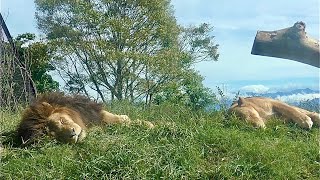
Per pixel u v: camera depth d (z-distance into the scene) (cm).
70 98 476
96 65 1906
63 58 1889
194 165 373
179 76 1828
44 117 436
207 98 696
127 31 1872
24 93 820
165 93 1023
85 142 412
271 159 391
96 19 1864
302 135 522
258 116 524
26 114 443
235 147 411
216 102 618
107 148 386
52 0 1884
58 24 1923
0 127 497
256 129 506
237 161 380
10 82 754
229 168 369
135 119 516
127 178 343
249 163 381
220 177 361
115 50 1862
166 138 414
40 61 1652
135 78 1859
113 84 1902
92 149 390
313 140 492
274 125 530
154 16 1948
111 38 1933
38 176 351
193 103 695
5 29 935
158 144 404
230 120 517
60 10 1925
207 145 412
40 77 1664
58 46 1862
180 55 1889
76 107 474
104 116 493
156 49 2005
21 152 400
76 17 1898
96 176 347
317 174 393
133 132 441
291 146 435
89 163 356
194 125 458
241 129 503
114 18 1894
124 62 1858
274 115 552
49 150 395
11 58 743
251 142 422
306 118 541
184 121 494
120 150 370
